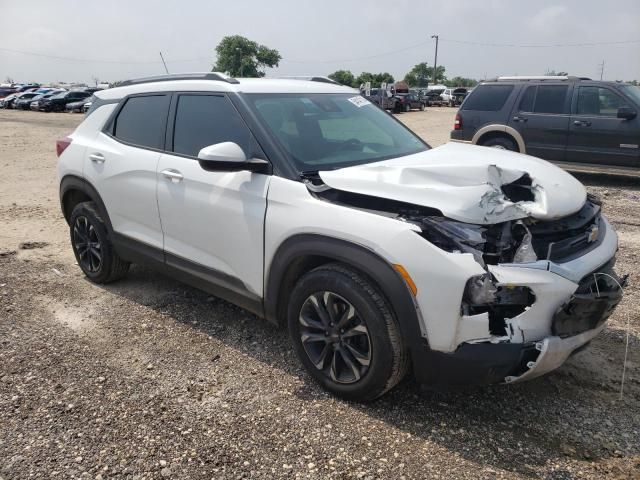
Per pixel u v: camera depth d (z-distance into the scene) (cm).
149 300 468
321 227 300
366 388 301
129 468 269
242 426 298
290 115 375
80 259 516
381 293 286
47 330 414
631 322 414
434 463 268
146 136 432
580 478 258
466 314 263
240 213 347
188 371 355
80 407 317
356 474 262
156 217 416
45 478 262
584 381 337
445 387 284
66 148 503
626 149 923
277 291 338
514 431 292
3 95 5997
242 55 6406
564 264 275
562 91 981
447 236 267
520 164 338
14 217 764
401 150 399
